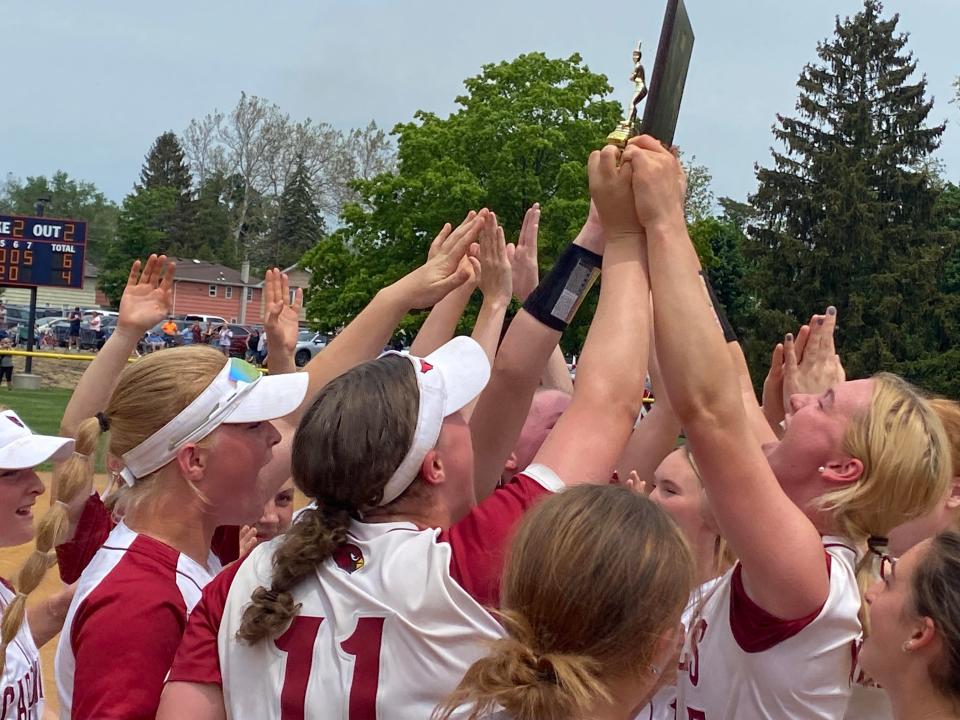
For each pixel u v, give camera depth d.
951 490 2.58
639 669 1.60
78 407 3.15
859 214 43.06
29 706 2.48
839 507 2.14
